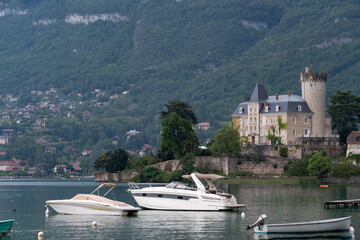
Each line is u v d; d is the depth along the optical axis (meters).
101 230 121.00
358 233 118.31
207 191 152.38
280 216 140.25
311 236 115.56
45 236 115.38
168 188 149.12
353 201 157.88
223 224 128.00
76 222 130.62
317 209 153.62
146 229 122.00
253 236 115.38
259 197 186.00
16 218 138.88
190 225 126.69
